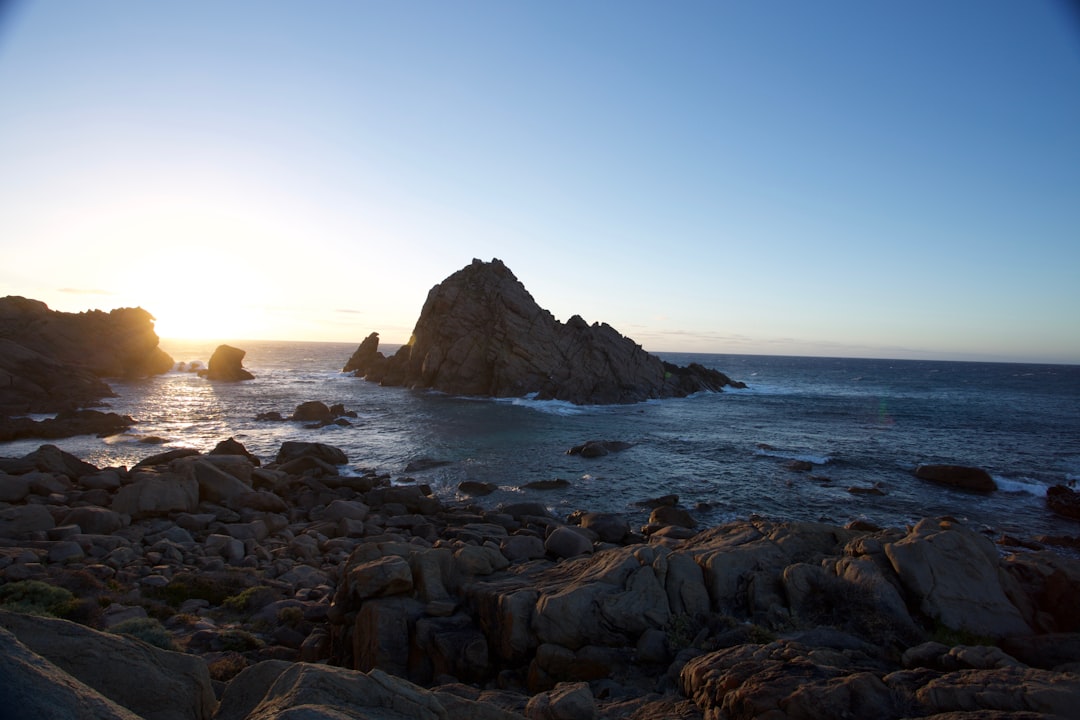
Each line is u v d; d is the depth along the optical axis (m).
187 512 23.48
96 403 63.78
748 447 47.97
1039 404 88.19
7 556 15.57
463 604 12.43
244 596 15.24
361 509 26.81
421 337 94.75
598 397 79.19
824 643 9.66
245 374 101.25
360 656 11.65
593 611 11.11
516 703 8.97
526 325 85.88
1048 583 11.45
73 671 6.17
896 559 11.55
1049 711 6.50
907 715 6.85
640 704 8.71
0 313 81.06
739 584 11.91
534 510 27.92
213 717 6.84
